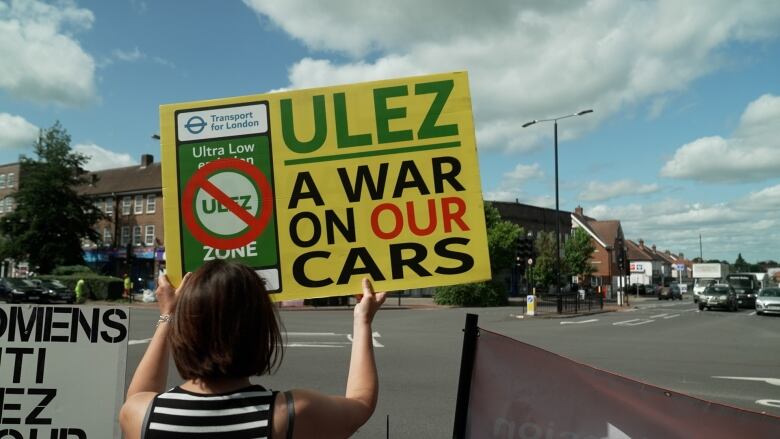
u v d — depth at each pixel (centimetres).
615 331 1894
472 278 246
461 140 253
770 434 210
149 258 5297
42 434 315
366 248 252
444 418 684
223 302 146
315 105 260
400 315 2716
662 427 224
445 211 251
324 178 256
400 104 256
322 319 2362
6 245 4969
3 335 317
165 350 185
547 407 238
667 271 11331
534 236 5841
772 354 1288
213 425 141
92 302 3716
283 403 146
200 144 262
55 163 5088
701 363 1143
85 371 319
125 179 5759
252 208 258
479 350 249
